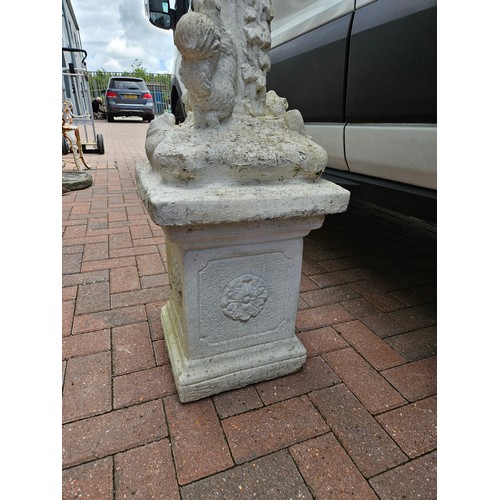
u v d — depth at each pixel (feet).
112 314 6.35
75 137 17.52
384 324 6.37
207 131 4.00
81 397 4.61
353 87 6.12
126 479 3.67
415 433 4.28
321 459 3.95
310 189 4.14
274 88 8.63
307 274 8.13
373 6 5.63
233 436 4.16
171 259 4.95
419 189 5.63
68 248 8.89
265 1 4.25
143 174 4.50
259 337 4.92
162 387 4.81
